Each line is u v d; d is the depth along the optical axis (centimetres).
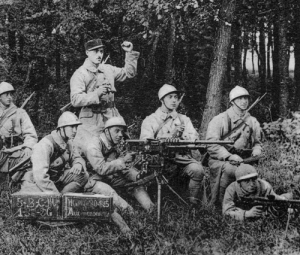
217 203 925
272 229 770
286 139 1329
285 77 1544
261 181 840
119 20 1750
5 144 1016
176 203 934
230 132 941
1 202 880
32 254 703
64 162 859
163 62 1969
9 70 1709
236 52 1983
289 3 1521
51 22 1750
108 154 887
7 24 1708
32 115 1697
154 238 753
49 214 776
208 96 1179
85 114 980
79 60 1850
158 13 1309
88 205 777
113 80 1005
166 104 955
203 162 971
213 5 1307
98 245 729
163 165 851
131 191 911
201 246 741
